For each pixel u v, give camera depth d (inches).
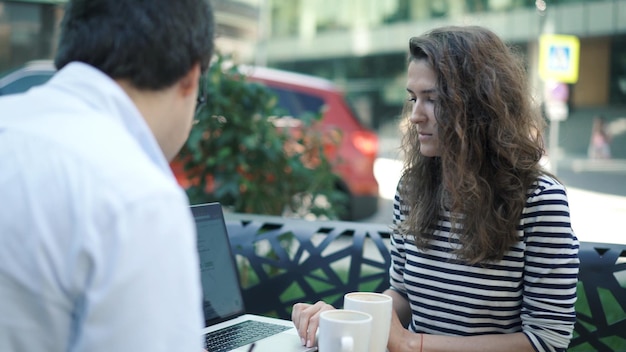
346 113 268.7
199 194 147.7
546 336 70.0
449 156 72.4
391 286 86.2
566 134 898.1
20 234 32.8
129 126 37.8
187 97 41.8
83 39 38.9
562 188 72.3
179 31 39.2
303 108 266.2
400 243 83.7
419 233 75.7
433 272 75.8
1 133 35.1
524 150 72.1
